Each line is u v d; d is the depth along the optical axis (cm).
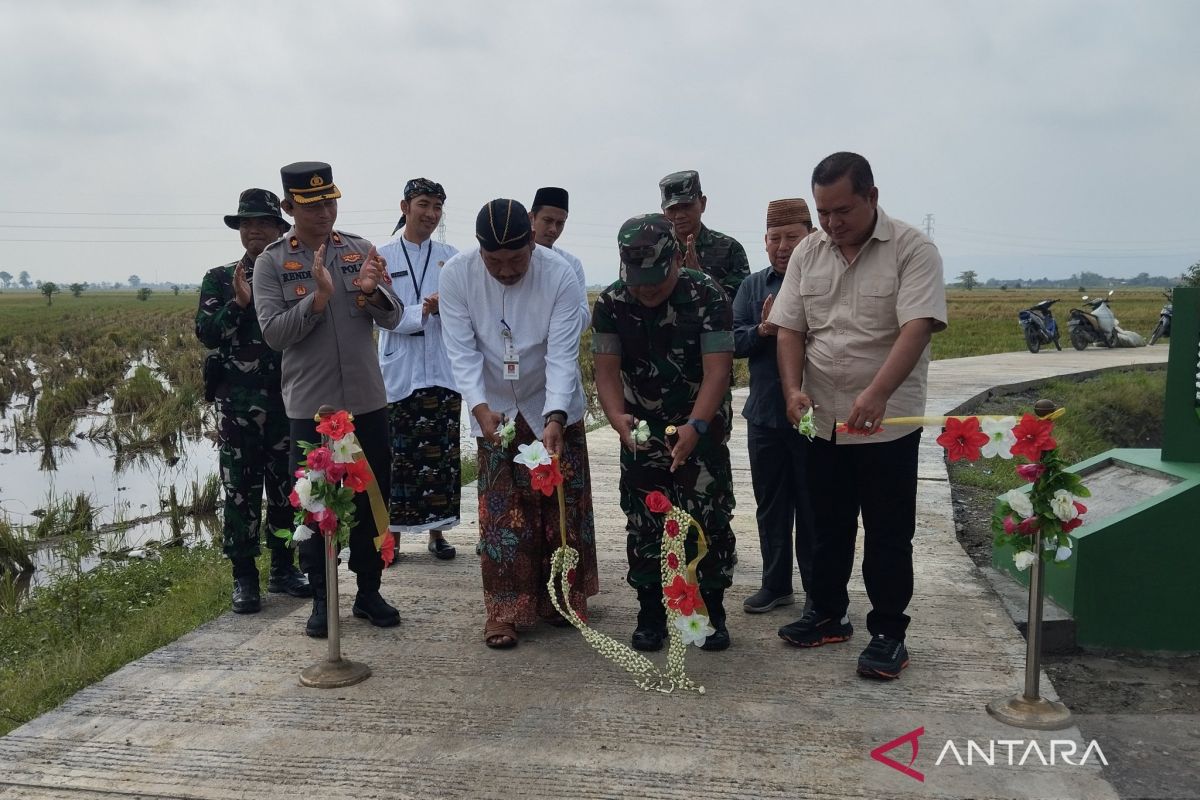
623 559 515
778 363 362
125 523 823
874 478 338
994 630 390
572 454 398
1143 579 383
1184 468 412
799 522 423
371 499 387
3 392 1742
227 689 348
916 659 362
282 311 400
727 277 456
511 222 356
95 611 534
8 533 708
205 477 1040
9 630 511
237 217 445
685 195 436
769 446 413
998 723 309
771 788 271
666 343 353
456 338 392
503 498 389
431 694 340
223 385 455
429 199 513
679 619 335
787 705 325
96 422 1434
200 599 495
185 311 5425
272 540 480
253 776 285
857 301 339
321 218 401
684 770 282
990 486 733
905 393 337
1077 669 373
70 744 307
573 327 391
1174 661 381
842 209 322
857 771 280
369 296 404
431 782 279
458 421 520
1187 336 415
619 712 322
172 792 276
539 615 412
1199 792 275
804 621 383
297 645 394
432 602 446
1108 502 423
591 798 268
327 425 347
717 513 363
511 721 317
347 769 288
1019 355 1955
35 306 6738
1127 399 1345
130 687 351
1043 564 311
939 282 329
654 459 365
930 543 526
